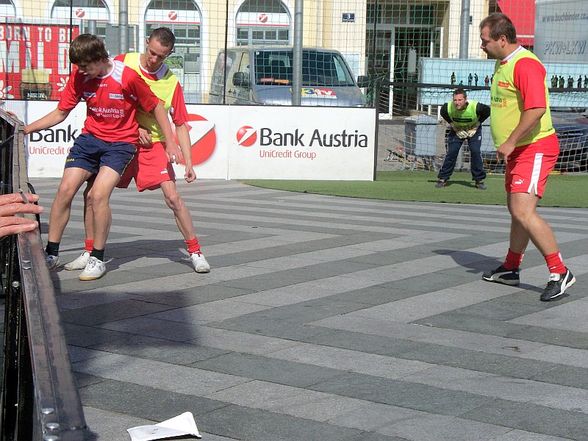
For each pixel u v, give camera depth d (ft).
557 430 13.55
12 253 10.64
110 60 22.66
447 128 57.72
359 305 21.22
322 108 52.08
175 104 24.31
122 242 29.35
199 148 51.47
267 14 89.61
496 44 21.80
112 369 16.22
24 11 87.66
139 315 19.99
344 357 17.15
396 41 85.97
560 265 22.03
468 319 20.10
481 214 38.47
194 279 23.81
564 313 20.77
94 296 21.70
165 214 36.52
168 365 16.52
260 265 25.84
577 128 60.54
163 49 23.72
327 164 52.47
